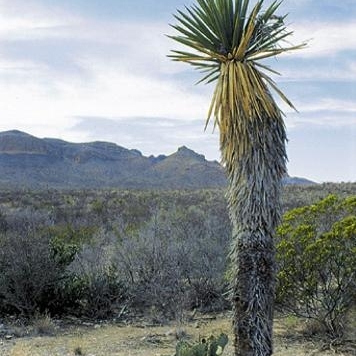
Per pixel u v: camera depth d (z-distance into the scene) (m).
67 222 28.62
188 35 6.68
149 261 13.62
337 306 9.81
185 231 15.29
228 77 6.52
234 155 6.61
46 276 12.73
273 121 6.62
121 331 11.33
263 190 6.54
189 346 6.80
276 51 6.58
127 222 24.70
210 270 13.27
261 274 6.55
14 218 25.89
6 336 10.79
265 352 6.50
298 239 9.89
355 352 9.09
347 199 10.55
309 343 9.62
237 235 6.65
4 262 12.88
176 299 12.72
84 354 9.29
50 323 11.53
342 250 9.63
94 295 13.07
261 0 6.49
